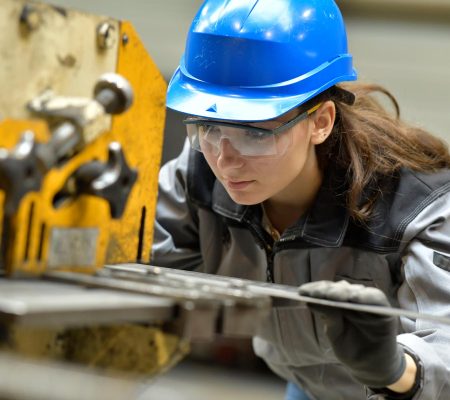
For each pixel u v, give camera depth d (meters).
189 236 2.41
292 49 1.96
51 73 1.54
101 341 1.51
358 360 1.67
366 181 2.10
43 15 1.50
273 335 2.36
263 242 2.23
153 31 4.40
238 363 4.66
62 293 1.31
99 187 1.51
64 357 1.53
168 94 2.01
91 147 1.58
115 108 1.54
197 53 2.00
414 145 2.21
